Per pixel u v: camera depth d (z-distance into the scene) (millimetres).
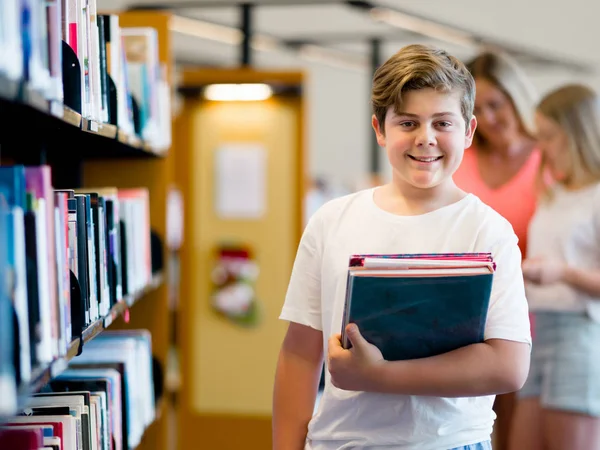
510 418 2850
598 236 2516
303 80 4121
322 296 1561
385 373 1380
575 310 2500
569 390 2498
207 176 4266
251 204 4238
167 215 2904
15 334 1104
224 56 9672
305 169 4195
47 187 1295
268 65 10531
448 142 1434
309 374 1633
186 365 4320
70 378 1992
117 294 2066
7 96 1058
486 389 1400
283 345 1661
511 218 2707
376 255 1383
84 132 1896
